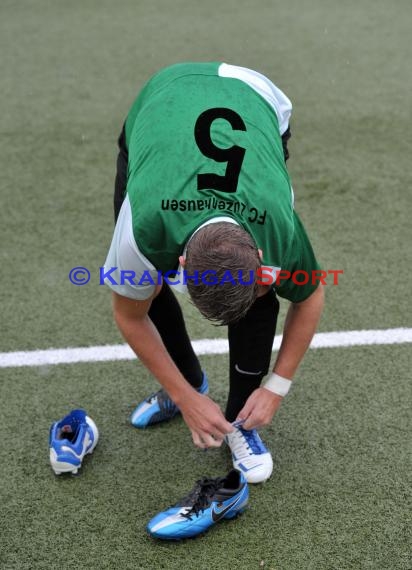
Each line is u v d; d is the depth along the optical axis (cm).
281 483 428
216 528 399
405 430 462
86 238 686
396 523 398
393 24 1266
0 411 486
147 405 472
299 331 374
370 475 430
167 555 384
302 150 842
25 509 413
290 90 1009
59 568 378
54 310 589
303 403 487
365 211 722
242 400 421
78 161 828
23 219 719
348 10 1353
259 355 394
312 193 755
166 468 443
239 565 378
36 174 803
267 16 1333
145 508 414
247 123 347
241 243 295
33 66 1117
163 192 318
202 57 1135
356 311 578
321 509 409
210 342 551
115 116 938
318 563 377
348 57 1123
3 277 631
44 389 505
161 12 1374
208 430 372
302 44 1184
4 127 914
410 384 500
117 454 453
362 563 376
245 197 316
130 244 321
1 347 548
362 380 505
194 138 332
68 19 1345
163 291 420
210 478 412
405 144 851
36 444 459
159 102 362
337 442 456
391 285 610
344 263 642
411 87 1006
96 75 1077
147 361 369
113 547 390
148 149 340
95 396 500
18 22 1332
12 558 384
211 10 1377
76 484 430
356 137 870
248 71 395
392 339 545
